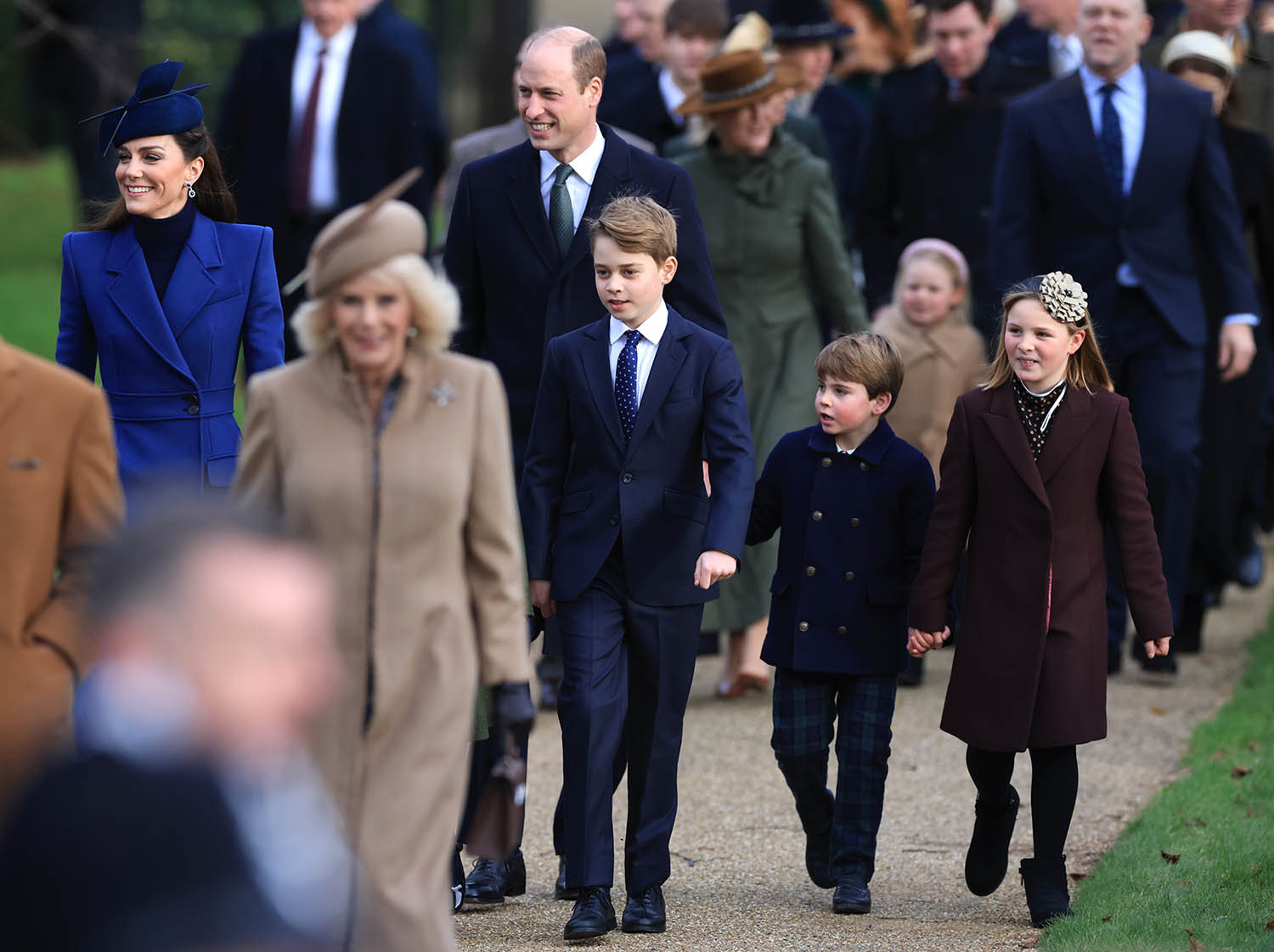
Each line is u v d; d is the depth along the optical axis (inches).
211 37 2918.3
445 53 3604.8
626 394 756.0
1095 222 1160.2
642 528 745.6
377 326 559.2
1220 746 997.8
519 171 840.9
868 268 1409.9
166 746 299.3
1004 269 1173.1
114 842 288.4
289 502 565.9
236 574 311.4
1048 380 746.8
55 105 2763.3
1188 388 1158.3
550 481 768.9
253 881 289.9
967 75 1362.0
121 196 800.9
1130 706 1121.4
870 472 793.6
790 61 1261.1
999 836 765.3
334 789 548.1
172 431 778.2
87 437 580.7
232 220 818.2
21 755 321.7
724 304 1142.3
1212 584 1268.5
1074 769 749.3
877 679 783.1
